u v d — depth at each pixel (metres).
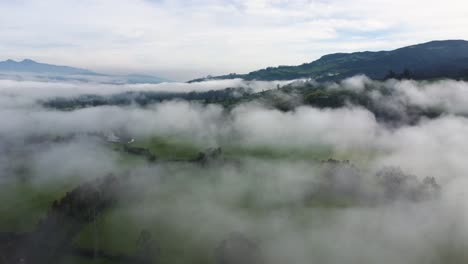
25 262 99.75
